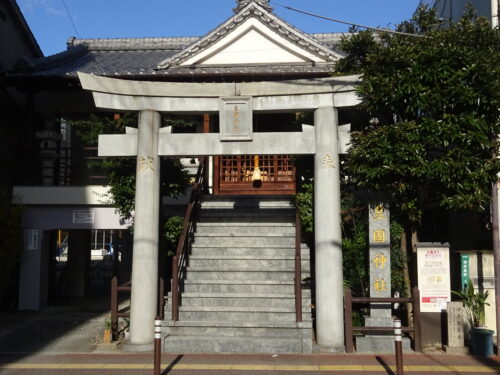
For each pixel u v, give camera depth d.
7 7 17.14
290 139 9.39
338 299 8.95
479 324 9.25
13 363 8.53
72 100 16.02
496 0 11.25
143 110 9.52
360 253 9.92
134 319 9.16
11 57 17.55
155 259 9.34
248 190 15.31
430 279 9.34
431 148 9.02
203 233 12.07
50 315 13.22
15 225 12.78
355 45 10.32
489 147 8.60
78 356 8.96
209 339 8.98
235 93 9.50
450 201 8.47
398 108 8.94
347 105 9.30
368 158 8.73
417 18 10.44
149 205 9.34
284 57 15.52
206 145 9.49
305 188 11.49
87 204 13.34
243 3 15.58
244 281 10.48
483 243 11.70
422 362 8.30
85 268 17.39
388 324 9.19
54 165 14.84
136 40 20.64
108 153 9.59
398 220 10.19
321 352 8.84
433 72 8.63
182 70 15.10
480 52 8.78
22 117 15.33
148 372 7.85
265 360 8.43
